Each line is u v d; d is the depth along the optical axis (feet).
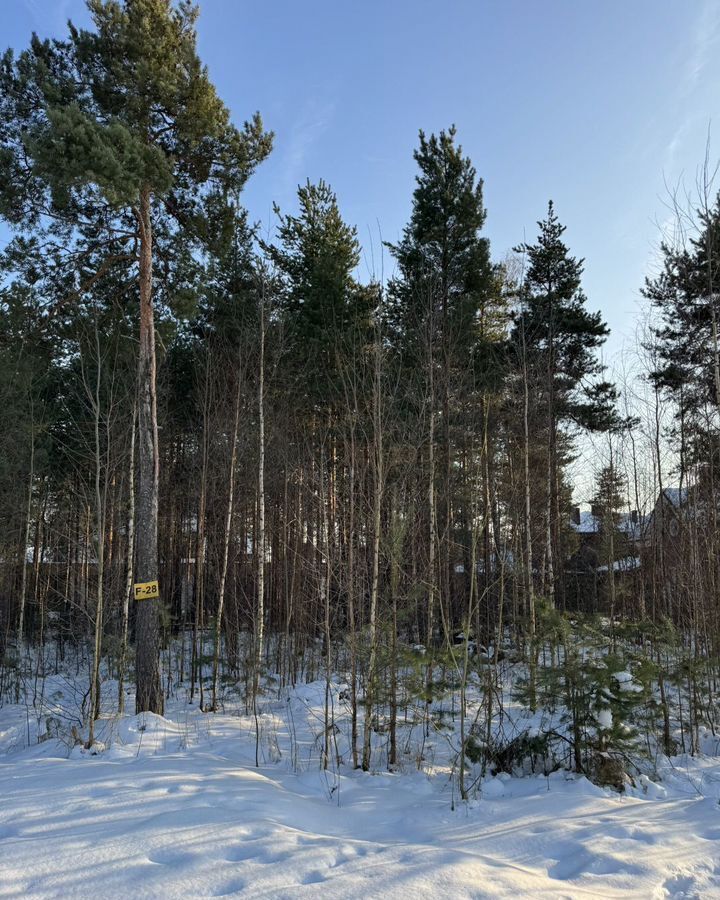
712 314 33.83
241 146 40.11
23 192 36.09
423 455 48.21
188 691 47.11
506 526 54.70
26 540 52.70
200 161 40.27
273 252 73.00
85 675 53.57
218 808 17.87
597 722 23.81
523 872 14.84
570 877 14.93
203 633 51.44
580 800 20.84
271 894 12.85
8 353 44.62
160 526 72.69
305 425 63.16
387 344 49.55
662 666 30.27
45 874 13.53
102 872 13.65
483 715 32.78
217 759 25.14
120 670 34.63
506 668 38.47
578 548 71.36
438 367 51.03
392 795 21.77
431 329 48.29
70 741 27.78
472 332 57.11
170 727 31.53
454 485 51.90
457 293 60.29
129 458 42.42
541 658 41.27
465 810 19.81
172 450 70.85
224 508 61.72
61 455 60.03
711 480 39.27
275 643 58.39
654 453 48.57
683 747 29.43
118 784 20.43
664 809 20.22
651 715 26.13
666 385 51.16
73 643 58.90
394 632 26.53
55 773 22.09
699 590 36.09
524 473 53.16
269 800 19.11
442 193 59.47
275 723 34.45
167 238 41.09
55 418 55.57
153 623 35.12
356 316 56.75
